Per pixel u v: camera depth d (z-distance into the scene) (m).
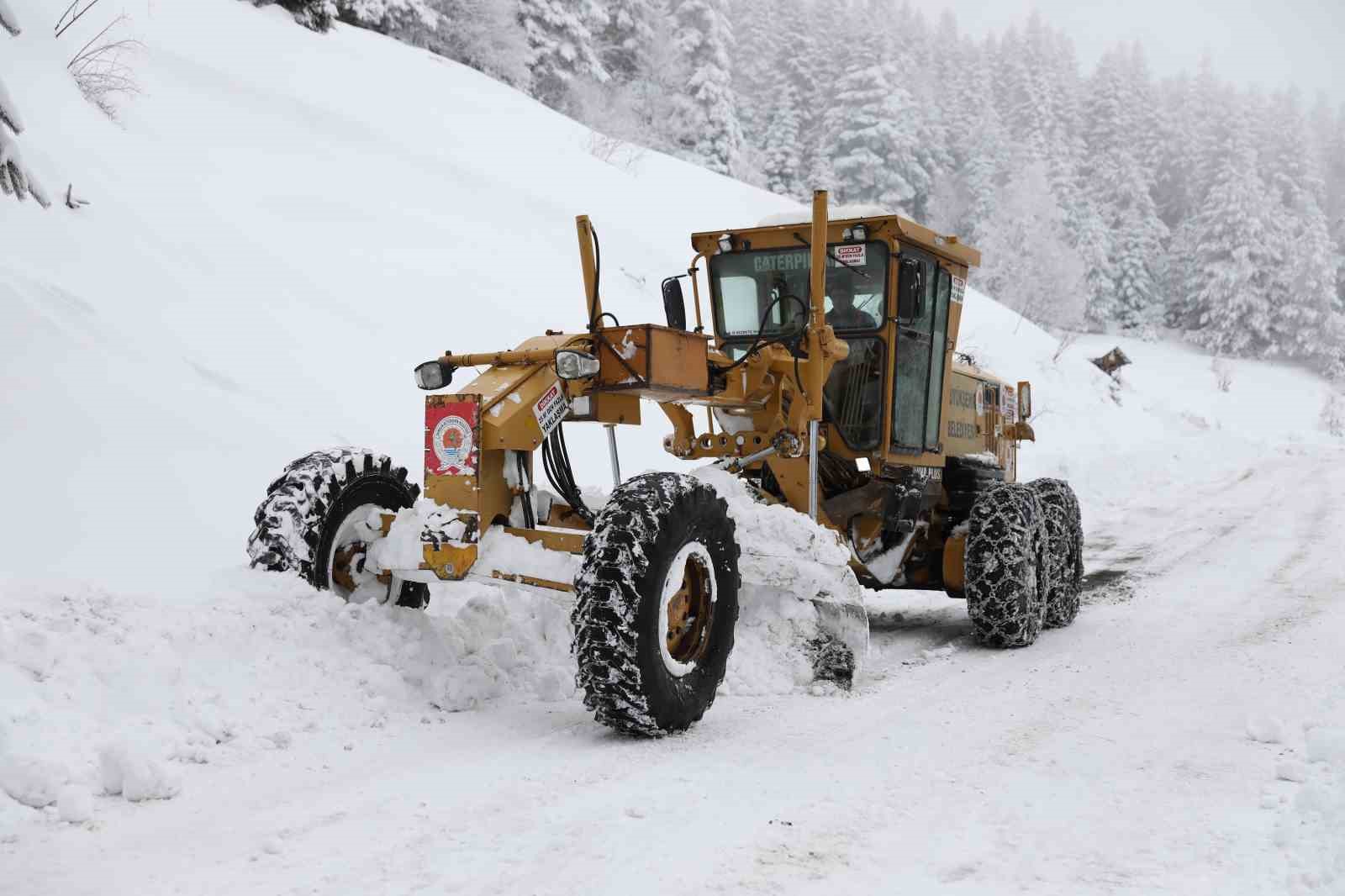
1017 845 3.07
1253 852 3.00
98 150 10.70
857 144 55.56
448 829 3.07
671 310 6.62
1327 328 58.06
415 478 7.70
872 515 6.50
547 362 4.46
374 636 4.46
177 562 5.06
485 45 34.38
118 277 8.29
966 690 5.12
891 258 6.23
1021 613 6.09
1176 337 63.62
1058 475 15.41
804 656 5.12
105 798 3.25
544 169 20.23
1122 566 9.44
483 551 4.25
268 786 3.40
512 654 4.79
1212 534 11.24
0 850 2.86
